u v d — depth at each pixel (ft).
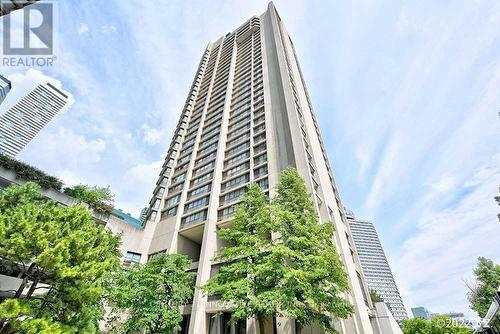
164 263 75.31
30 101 449.89
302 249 51.31
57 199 90.22
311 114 169.78
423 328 139.64
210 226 106.52
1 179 79.77
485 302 146.30
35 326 32.99
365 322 74.90
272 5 244.22
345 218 129.08
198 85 231.09
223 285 48.70
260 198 62.34
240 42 245.04
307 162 102.58
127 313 72.13
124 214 143.95
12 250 35.27
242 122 152.35
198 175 141.59
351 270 85.92
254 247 52.06
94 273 40.45
